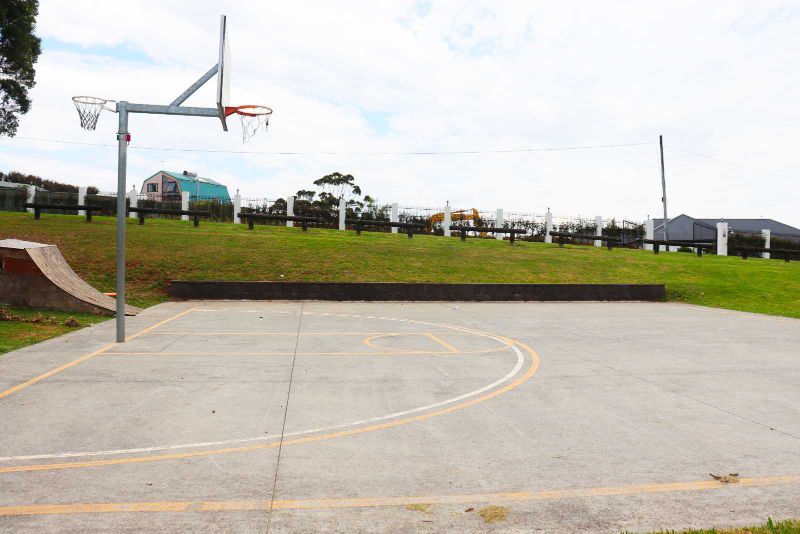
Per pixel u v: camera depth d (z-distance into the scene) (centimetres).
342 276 2036
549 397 697
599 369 873
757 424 592
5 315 1188
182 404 632
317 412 612
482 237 3556
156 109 1091
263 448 496
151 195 4822
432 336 1188
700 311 1747
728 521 370
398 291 1906
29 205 2527
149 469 443
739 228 4925
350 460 472
